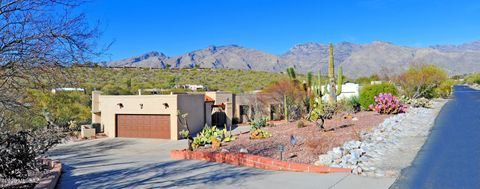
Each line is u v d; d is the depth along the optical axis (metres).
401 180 8.54
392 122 18.67
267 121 28.42
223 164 12.77
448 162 10.09
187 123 27.47
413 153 11.50
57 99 25.16
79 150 22.12
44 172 10.37
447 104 36.16
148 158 17.06
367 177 8.94
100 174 11.64
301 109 30.06
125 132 28.00
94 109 29.58
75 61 7.46
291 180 9.16
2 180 8.12
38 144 9.27
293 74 32.50
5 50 6.80
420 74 43.34
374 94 27.89
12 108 7.68
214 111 32.91
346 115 22.45
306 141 14.27
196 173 11.09
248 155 12.11
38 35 6.99
